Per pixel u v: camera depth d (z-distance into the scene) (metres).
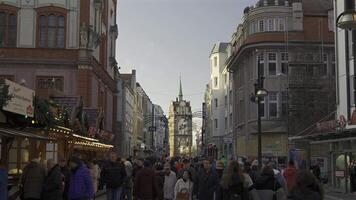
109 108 56.53
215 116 89.81
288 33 51.69
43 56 41.69
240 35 60.94
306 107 46.31
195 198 16.98
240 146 61.31
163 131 154.88
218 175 14.11
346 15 10.42
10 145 17.06
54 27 42.28
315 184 7.24
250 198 11.86
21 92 17.94
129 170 19.98
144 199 14.95
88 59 41.56
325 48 51.44
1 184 11.60
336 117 37.81
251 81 53.81
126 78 98.00
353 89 35.03
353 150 30.78
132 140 93.25
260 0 55.97
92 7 44.62
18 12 42.12
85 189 13.01
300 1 53.75
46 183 12.46
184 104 164.12
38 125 21.00
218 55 90.38
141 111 114.44
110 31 57.41
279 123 50.94
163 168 18.86
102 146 37.16
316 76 48.00
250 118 54.47
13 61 41.31
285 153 50.16
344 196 28.70
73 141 27.42
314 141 34.31
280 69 52.00
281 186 12.13
